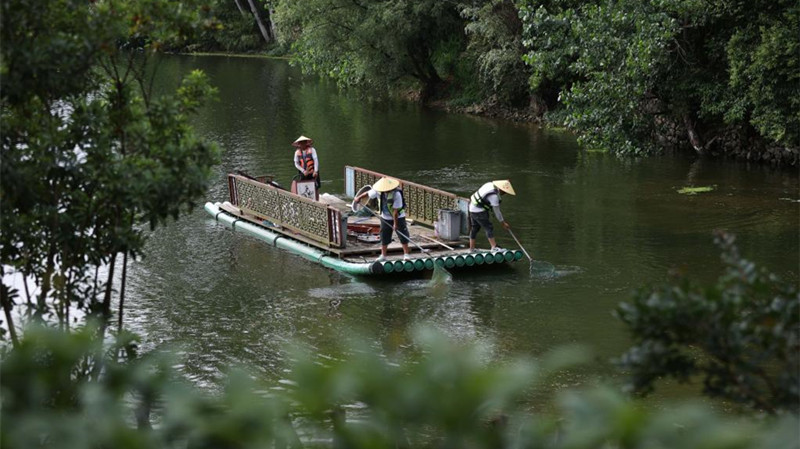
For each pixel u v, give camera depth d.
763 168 26.05
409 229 18.64
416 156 28.52
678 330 3.88
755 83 24.67
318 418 2.05
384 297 14.95
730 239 4.27
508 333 13.20
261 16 67.12
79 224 7.40
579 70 25.86
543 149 29.72
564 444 1.94
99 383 2.29
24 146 8.23
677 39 27.67
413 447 2.06
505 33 35.00
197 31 7.46
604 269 16.39
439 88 41.75
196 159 7.27
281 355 12.19
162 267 16.48
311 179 19.11
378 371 1.99
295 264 16.89
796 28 23.58
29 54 6.45
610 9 25.25
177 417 2.15
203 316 13.85
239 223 19.45
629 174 25.39
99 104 7.20
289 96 43.44
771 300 4.14
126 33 7.26
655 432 1.89
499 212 16.61
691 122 28.61
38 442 2.07
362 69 40.69
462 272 16.34
